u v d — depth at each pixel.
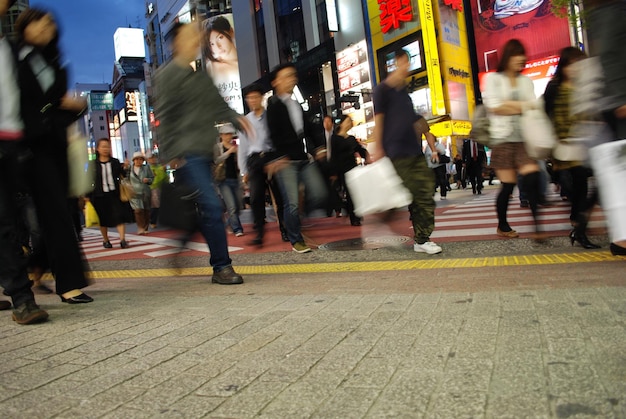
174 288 3.88
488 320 2.20
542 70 34.19
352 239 6.42
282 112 5.36
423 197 4.79
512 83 4.65
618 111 3.06
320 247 5.97
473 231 6.27
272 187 6.99
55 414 1.54
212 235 3.91
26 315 2.79
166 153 3.81
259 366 1.86
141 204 11.22
